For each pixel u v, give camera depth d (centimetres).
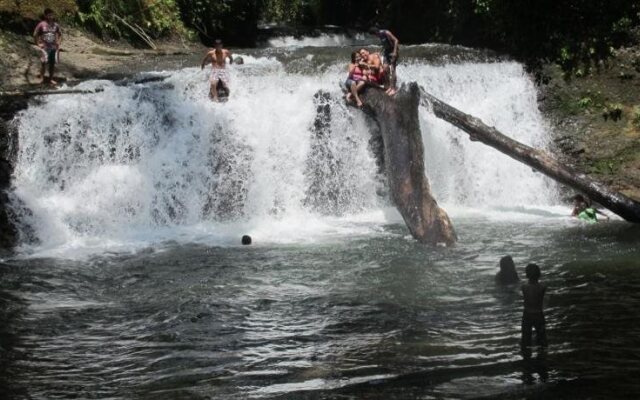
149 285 1168
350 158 1714
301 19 3850
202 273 1225
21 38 2050
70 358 888
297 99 1720
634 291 1071
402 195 1451
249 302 1074
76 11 2286
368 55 1641
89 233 1523
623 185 1784
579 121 1902
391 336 930
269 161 1681
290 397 765
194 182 1636
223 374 830
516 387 769
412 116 1484
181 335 954
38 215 1491
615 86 1942
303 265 1260
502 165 1811
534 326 873
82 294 1131
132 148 1622
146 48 2467
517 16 2114
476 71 1919
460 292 1098
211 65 1880
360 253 1330
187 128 1661
